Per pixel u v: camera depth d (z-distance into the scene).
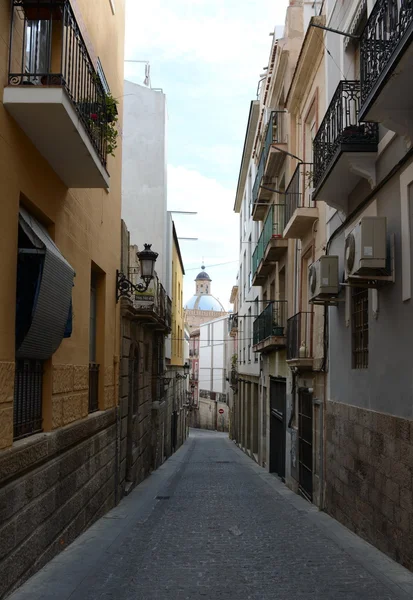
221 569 6.29
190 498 12.69
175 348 31.94
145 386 17.25
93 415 9.21
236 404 36.91
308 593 5.39
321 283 9.35
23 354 5.98
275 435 19.02
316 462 11.86
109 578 5.90
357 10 9.12
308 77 13.52
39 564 6.16
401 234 6.95
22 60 5.68
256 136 24.69
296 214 12.34
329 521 9.73
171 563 6.57
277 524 9.38
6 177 5.46
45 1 5.75
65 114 5.61
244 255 32.75
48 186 6.82
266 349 18.78
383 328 7.56
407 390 6.69
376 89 6.00
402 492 6.69
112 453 10.85
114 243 11.38
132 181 23.09
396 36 5.78
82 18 8.27
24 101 5.43
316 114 12.55
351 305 9.29
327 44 11.34
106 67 10.41
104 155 7.76
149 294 14.73
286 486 15.75
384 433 7.38
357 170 7.98
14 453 5.35
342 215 10.02
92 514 8.95
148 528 8.81
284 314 17.33
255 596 5.29
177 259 33.03
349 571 6.23
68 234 7.71
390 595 5.36
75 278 8.10
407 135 6.45
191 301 94.19
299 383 14.02
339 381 9.95
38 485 6.16
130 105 23.34
